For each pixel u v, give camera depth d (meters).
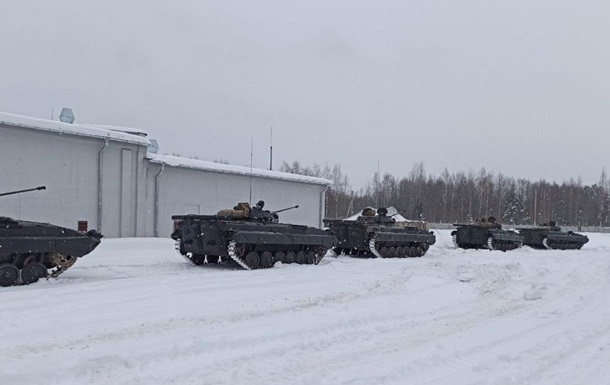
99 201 24.02
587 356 7.92
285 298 11.81
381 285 14.18
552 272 19.09
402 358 7.48
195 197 28.78
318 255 21.52
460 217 80.00
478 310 11.62
